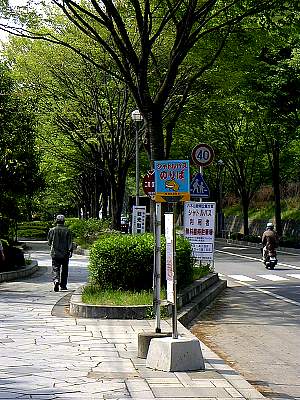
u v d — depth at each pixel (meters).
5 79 21.66
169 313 11.43
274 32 17.98
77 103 27.67
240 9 16.39
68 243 16.39
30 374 7.25
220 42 18.50
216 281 17.95
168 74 15.46
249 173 46.53
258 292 17.55
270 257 25.22
